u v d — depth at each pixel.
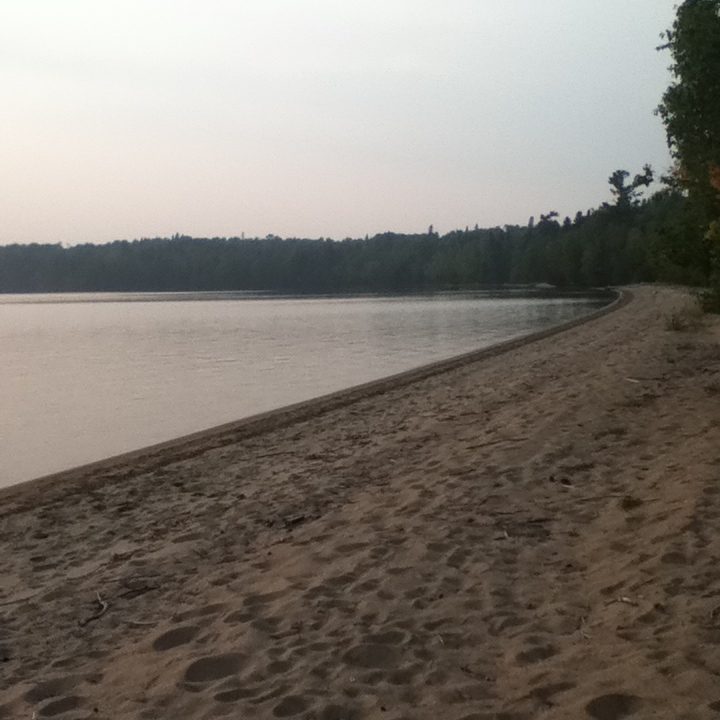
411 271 175.62
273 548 7.84
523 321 56.03
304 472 11.46
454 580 6.45
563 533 7.36
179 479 11.92
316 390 24.45
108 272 198.00
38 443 17.41
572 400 14.35
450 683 4.77
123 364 33.88
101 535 9.25
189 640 5.80
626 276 111.06
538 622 5.50
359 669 5.06
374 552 7.23
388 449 12.43
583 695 4.40
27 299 153.88
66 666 5.60
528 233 157.88
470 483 9.34
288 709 4.63
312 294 157.25
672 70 11.86
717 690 4.25
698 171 12.48
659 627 5.09
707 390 13.81
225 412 20.88
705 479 7.91
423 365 28.67
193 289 191.38
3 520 10.26
